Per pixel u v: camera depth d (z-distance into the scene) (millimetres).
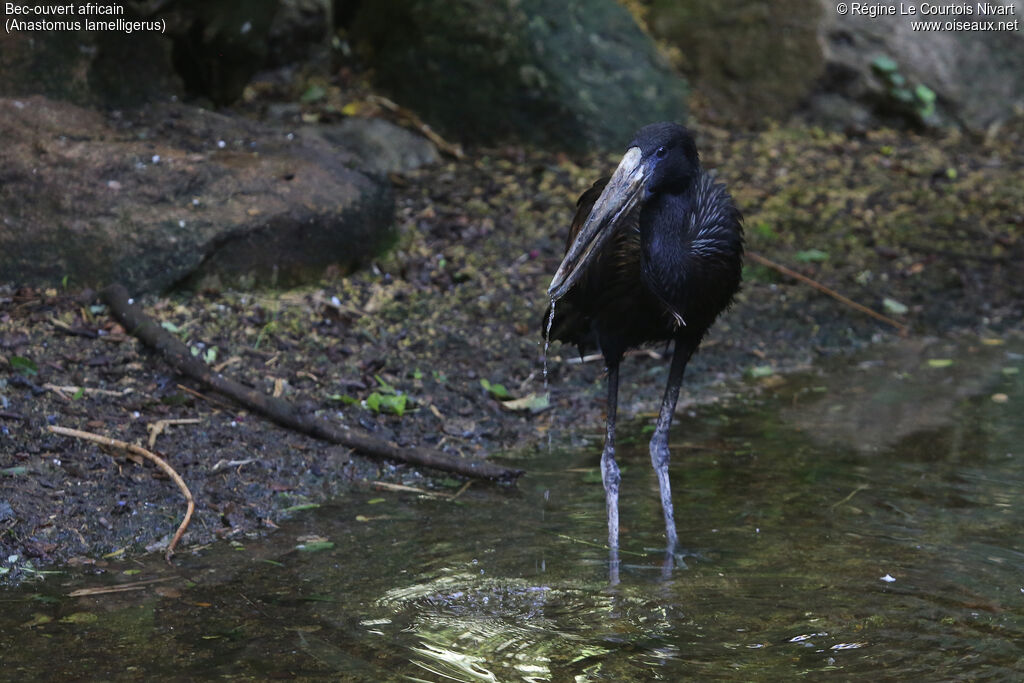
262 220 11844
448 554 8219
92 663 6527
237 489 9039
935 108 20031
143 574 7793
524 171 16250
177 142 13094
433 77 17328
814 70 19875
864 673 6531
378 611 7312
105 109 13352
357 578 7793
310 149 13609
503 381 11414
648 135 8117
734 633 7062
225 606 7328
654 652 6809
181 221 11562
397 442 10117
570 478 9742
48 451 8953
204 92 14883
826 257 14766
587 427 10891
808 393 11734
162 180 11930
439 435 10367
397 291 12508
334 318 11758
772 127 19562
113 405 9695
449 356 11617
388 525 8711
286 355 10977
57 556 7984
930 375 12156
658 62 18547
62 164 11773
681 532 8641
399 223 14055
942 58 20188
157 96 13906
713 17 20375
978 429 10641
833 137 19422
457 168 16266
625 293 8680
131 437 9336
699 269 8492
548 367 11820
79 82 13125
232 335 11047
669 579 7848
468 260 13484
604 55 17922
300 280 12234
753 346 12875
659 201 8234
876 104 19984
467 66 17234
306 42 17047
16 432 9047
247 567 7941
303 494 9188
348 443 9852
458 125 17281
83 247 11242
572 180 16031
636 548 8367
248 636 6914
